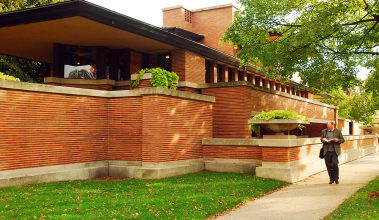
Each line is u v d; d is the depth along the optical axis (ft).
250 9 51.85
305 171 44.27
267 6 50.60
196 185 35.73
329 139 39.73
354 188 36.52
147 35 49.47
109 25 44.62
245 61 52.44
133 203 27.66
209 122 49.67
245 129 53.57
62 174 38.27
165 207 26.66
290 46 47.26
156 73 42.96
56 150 38.14
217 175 42.86
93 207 26.16
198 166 46.57
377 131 143.13
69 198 29.01
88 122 41.50
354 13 50.57
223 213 26.55
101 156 42.70
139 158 41.78
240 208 28.07
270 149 41.52
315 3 49.32
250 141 44.62
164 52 59.11
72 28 46.91
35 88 36.11
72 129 39.81
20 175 34.76
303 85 52.47
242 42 51.98
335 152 39.42
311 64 49.16
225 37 52.85
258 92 57.67
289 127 43.50
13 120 34.40
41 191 31.50
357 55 51.16
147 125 40.93
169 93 41.98
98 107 42.60
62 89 38.65
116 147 43.01
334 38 49.57
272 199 31.40
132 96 42.22
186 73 56.18
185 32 79.46
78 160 40.22
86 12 41.11
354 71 50.24
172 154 42.60
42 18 43.09
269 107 60.70
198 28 87.51
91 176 41.14
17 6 76.38
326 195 32.99
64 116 39.09
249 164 44.52
